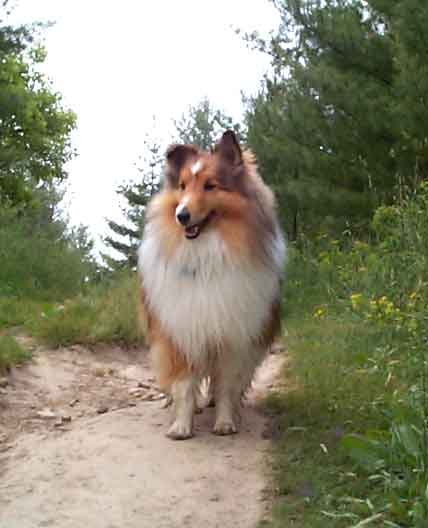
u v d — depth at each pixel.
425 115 3.34
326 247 3.67
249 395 1.75
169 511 1.15
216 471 1.29
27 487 1.23
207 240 1.43
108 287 2.90
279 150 4.01
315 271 3.07
